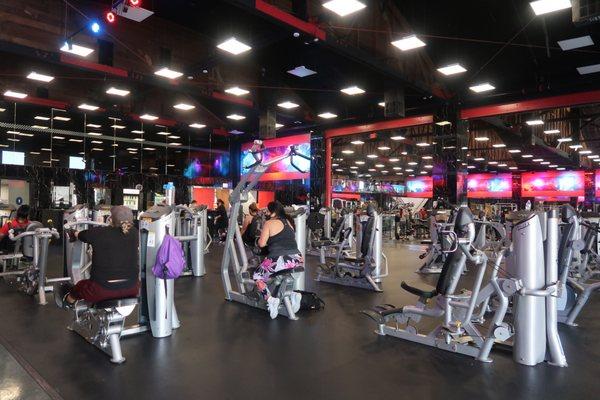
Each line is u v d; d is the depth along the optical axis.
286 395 2.53
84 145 12.85
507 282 3.01
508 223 4.01
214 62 8.48
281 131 15.07
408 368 2.96
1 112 11.41
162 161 14.62
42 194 12.07
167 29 8.88
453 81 10.27
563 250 4.11
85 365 2.94
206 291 5.43
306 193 14.33
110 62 8.51
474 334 3.24
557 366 3.01
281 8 6.88
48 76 8.52
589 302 5.02
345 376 2.81
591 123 15.23
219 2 7.30
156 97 12.30
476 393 2.58
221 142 16.14
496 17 8.00
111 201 13.34
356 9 5.72
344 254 7.48
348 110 13.07
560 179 20.41
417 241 13.61
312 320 4.15
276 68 10.08
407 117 11.88
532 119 12.90
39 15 7.54
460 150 10.81
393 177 32.38
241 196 4.84
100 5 7.91
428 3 8.46
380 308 3.78
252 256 5.97
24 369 2.84
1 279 5.91
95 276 3.00
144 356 3.13
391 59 8.70
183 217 6.60
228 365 2.98
